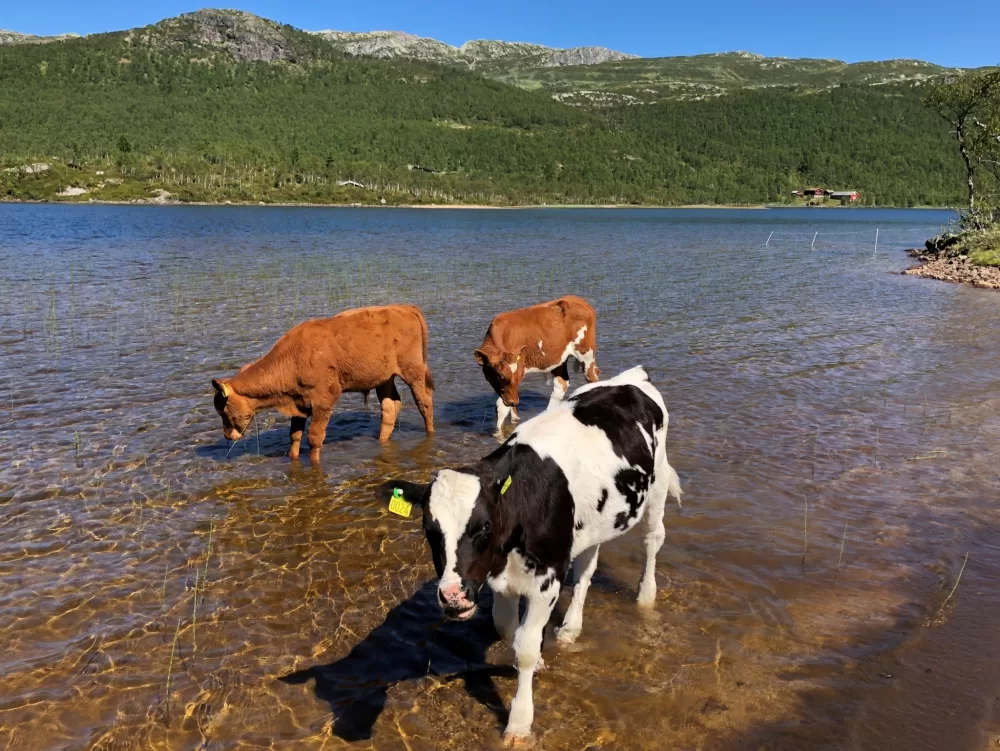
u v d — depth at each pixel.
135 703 4.77
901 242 53.59
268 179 176.88
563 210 165.12
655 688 4.95
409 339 9.78
